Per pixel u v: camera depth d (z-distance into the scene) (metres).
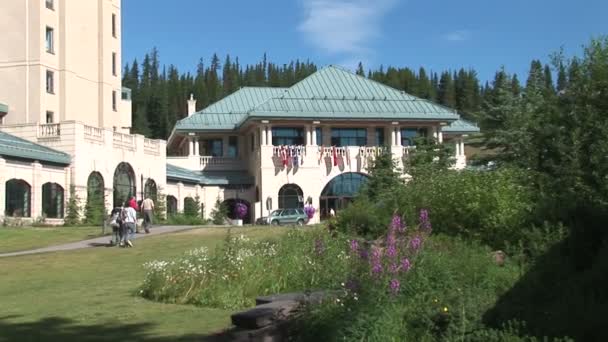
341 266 14.82
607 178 22.14
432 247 14.66
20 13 59.84
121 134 56.94
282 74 196.62
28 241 35.94
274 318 11.01
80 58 65.12
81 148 51.78
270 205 65.88
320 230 22.92
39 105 59.44
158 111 157.50
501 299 11.25
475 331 9.22
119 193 56.44
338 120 66.62
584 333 8.88
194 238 33.78
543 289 11.39
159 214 57.97
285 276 15.41
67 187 50.97
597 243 12.54
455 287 12.12
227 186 70.81
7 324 13.27
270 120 65.88
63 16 62.75
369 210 23.09
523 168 28.66
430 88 182.25
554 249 13.35
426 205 21.03
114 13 70.75
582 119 27.73
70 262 26.12
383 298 10.31
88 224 49.12
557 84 34.66
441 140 69.06
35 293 18.09
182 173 67.69
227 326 12.36
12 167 45.62
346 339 9.70
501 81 45.47
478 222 19.28
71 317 13.86
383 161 50.31
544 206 18.02
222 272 15.73
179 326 12.64
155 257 26.81
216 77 186.50
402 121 67.31
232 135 74.88
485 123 44.59
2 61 59.94
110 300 16.05
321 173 66.75
